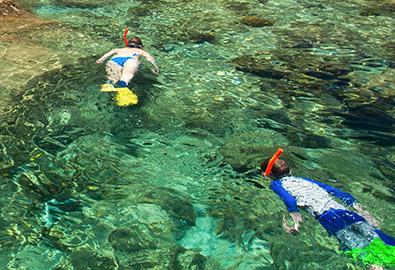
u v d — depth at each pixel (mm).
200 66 6820
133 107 5367
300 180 3707
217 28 8812
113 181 4004
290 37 8406
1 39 7551
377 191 3873
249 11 10227
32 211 3543
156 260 3088
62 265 3006
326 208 3379
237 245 3246
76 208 3611
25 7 9758
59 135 4715
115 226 3424
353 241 3092
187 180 4059
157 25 8891
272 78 6477
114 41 7824
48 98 5500
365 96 5949
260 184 3994
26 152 4375
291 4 10977
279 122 5195
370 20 9672
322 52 7633
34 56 6902
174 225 3457
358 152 4570
